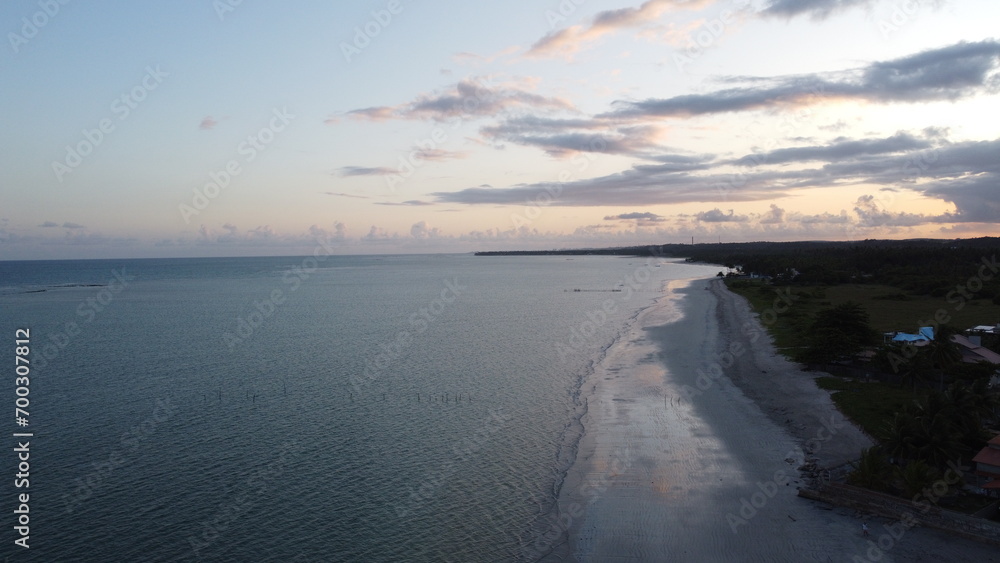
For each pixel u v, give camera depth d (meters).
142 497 36.41
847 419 47.38
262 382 63.78
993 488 32.62
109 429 48.56
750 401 53.94
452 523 33.22
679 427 47.72
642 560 29.31
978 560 28.47
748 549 30.00
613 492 36.59
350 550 30.62
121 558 30.03
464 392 59.50
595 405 54.41
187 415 52.16
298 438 46.31
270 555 30.19
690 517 33.31
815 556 29.20
